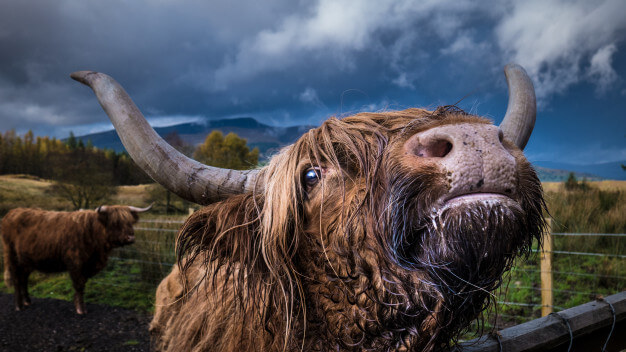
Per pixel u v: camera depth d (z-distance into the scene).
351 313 1.15
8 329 5.50
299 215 1.24
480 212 0.88
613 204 9.40
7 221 6.47
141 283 7.25
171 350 1.75
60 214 6.41
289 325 1.17
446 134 0.93
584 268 6.26
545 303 4.81
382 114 1.27
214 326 1.48
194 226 1.41
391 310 1.11
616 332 1.58
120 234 6.41
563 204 8.60
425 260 0.99
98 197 27.38
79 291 6.19
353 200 1.11
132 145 1.34
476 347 1.18
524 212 0.95
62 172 27.16
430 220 0.96
